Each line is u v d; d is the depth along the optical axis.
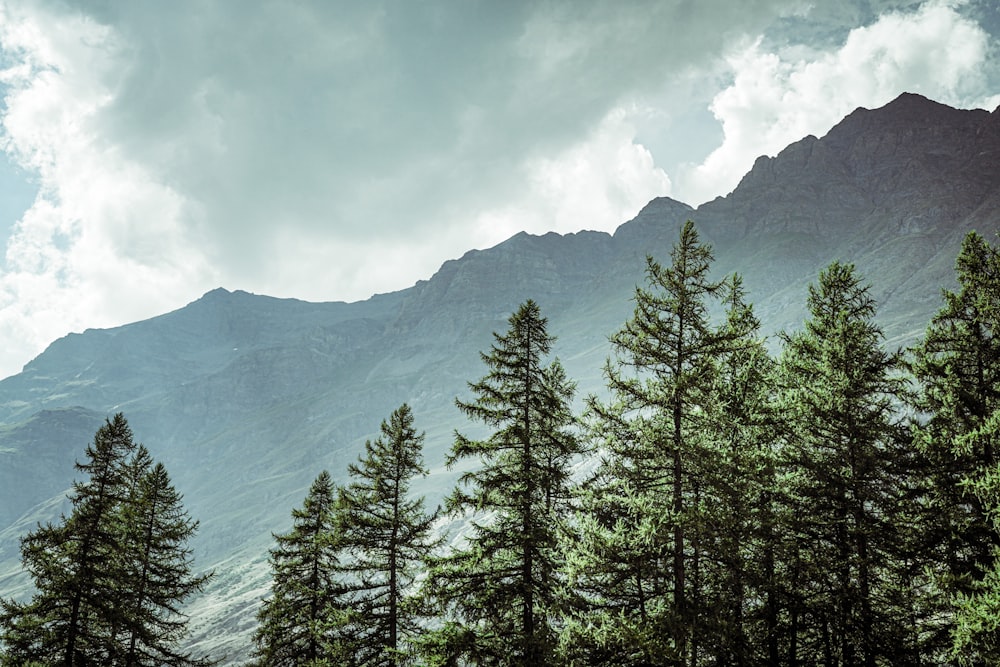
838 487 17.42
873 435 17.62
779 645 19.81
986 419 16.50
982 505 16.39
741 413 17.25
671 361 15.99
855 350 18.50
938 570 16.53
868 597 16.83
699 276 16.33
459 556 18.22
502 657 16.58
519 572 17.91
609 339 16.62
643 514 15.29
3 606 22.09
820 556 17.25
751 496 16.55
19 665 21.66
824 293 21.44
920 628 16.72
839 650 19.12
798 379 20.23
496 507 18.09
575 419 17.77
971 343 18.64
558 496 18.27
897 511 16.95
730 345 16.06
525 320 19.36
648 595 15.47
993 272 18.39
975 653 13.42
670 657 13.47
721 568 15.88
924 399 19.30
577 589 15.69
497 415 18.83
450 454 18.73
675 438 15.48
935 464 17.16
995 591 13.12
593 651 14.91
